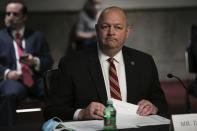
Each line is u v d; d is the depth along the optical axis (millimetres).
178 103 8602
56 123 2754
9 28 6043
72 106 3490
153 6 12641
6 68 5805
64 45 12117
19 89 5562
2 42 5961
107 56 3467
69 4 12047
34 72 5984
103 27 3324
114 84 3385
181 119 2502
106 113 2709
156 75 3658
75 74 3441
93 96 3375
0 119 5320
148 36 12789
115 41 3330
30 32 6180
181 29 12953
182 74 13023
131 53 3600
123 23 3332
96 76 3418
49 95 3557
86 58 3508
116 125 2779
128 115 3018
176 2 12805
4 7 6707
